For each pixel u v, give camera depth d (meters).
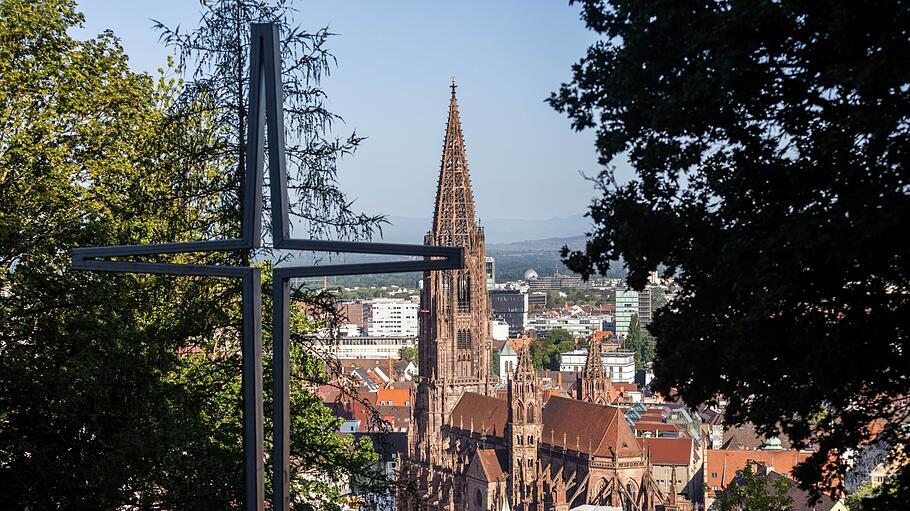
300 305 40.75
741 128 30.66
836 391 29.23
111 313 36.97
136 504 36.34
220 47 37.97
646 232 31.72
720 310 31.22
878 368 28.36
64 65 48.19
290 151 38.31
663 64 31.69
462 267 21.70
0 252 38.88
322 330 42.31
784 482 55.09
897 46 25.30
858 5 26.16
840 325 28.02
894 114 26.20
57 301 38.22
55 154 45.47
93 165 46.75
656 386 32.94
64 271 38.41
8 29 46.53
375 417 41.97
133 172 46.50
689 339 31.67
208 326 37.06
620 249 32.03
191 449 35.81
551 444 173.62
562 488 160.12
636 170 32.53
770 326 28.75
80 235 39.22
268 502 37.38
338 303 39.03
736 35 28.23
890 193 26.23
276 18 38.34
